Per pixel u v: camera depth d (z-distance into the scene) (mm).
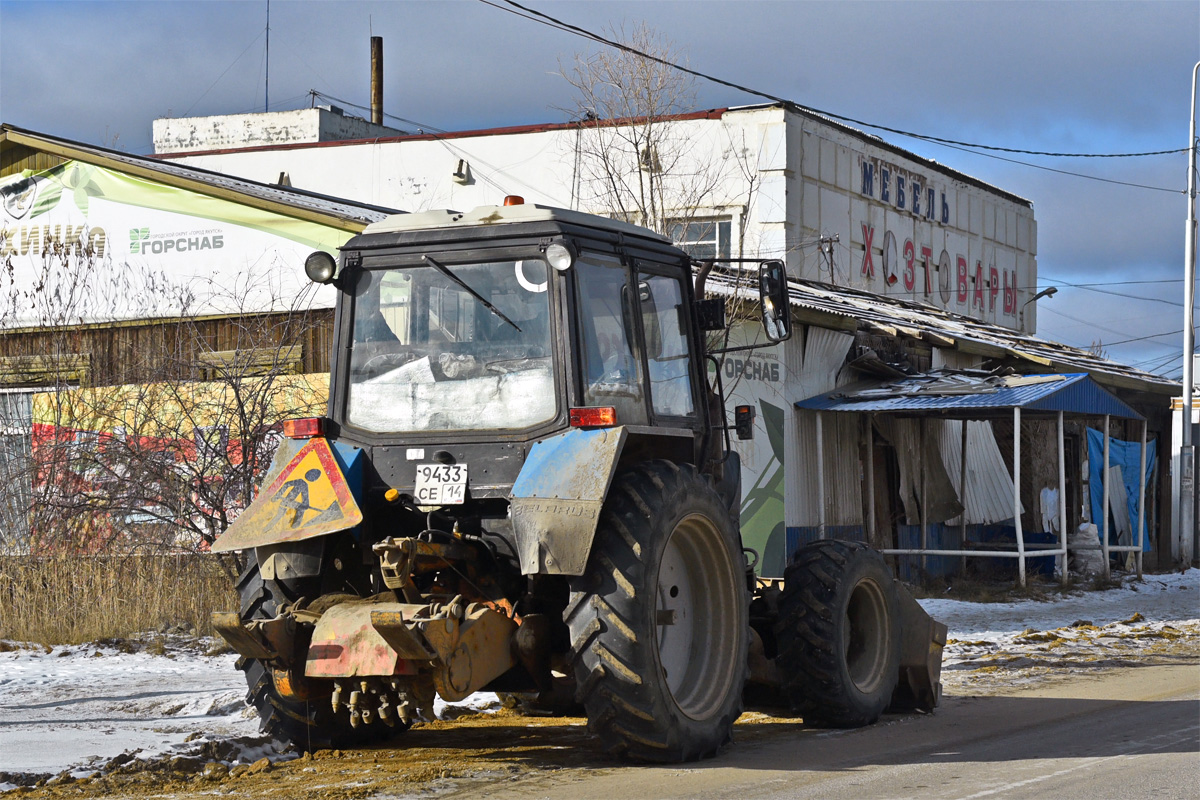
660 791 5809
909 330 19828
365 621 5957
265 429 13086
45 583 12203
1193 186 26375
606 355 6637
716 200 26359
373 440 6586
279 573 6320
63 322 15812
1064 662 11062
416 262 6691
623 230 6969
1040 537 23250
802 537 18516
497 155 30172
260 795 5691
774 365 18141
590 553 6129
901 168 30969
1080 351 28656
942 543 21688
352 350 6758
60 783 6004
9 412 14508
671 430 6883
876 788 5926
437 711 8234
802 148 26969
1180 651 11859
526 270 6520
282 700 6691
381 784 5957
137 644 11109
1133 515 24875
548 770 6312
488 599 6371
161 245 16062
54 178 16656
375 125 40250
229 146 38781
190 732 7348
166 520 12844
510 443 6367
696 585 6832
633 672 6012
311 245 15414
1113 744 7207
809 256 26969
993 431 23578
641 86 20172
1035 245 38438
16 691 8891
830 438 19375
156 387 13695
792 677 7645
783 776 6191
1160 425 27062
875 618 8062
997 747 7102
